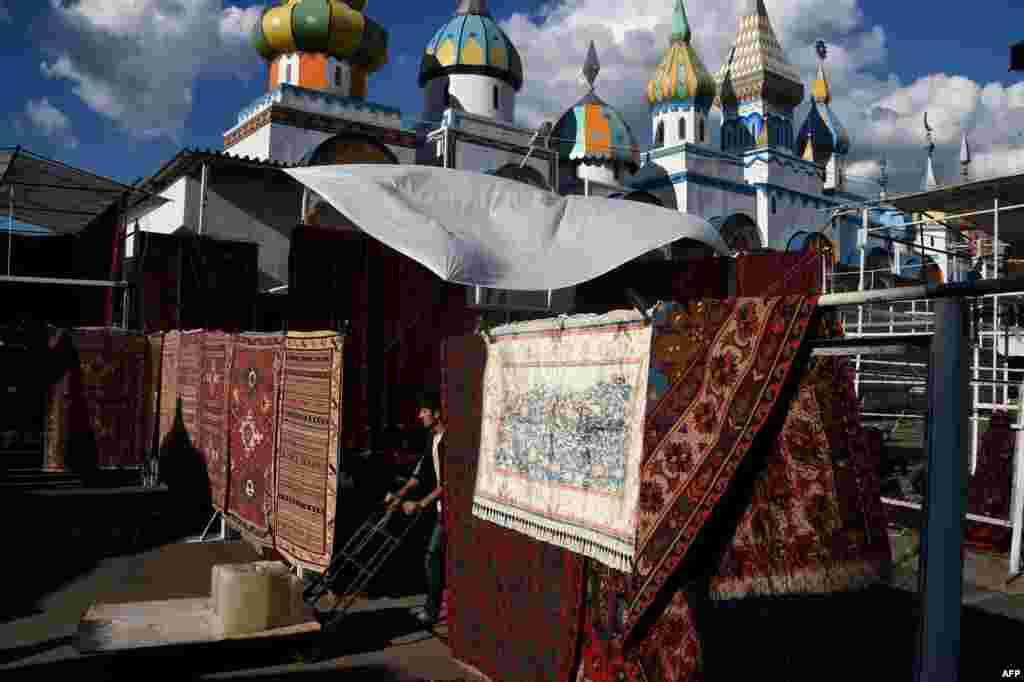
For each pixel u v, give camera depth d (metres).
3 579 5.93
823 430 2.90
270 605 4.44
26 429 11.58
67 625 4.90
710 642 2.74
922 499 2.25
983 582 6.10
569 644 3.31
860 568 2.88
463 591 4.29
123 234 12.95
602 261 7.59
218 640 4.23
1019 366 11.53
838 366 2.93
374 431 8.66
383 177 7.68
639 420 2.98
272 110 18.30
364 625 4.98
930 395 2.23
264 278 15.56
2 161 11.84
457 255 6.78
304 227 8.99
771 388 2.56
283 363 5.73
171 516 8.09
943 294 2.20
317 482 5.09
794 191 29.88
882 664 2.80
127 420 10.15
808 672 2.79
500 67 24.69
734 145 33.94
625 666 2.98
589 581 3.28
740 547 2.80
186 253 12.45
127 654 4.10
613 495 3.05
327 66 20.59
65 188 12.84
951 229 11.63
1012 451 7.25
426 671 4.23
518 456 3.77
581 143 26.03
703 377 2.73
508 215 7.88
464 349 4.42
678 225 8.44
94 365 10.03
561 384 3.48
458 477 4.40
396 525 6.23
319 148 18.05
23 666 4.23
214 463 7.23
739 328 2.67
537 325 3.70
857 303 2.41
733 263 11.04
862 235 10.65
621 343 3.14
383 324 9.10
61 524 7.74
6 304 14.70
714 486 2.61
